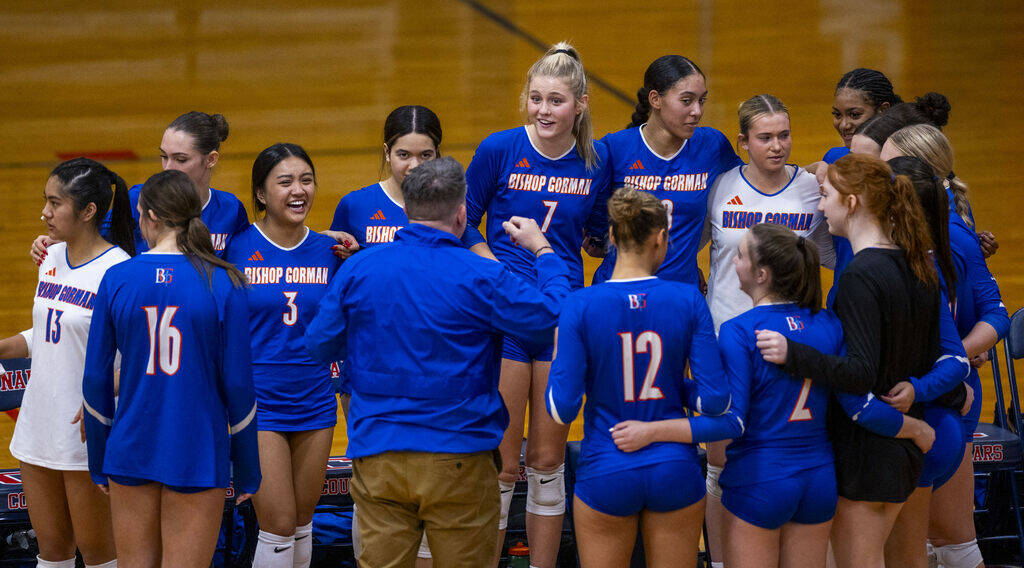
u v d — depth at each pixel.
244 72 44.34
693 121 13.52
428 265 10.80
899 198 11.10
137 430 11.04
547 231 13.80
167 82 43.16
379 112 38.72
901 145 12.77
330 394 13.80
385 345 10.79
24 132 37.38
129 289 11.01
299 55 46.50
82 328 12.35
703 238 14.84
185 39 49.06
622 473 10.73
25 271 25.48
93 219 12.59
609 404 10.91
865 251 11.16
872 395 10.91
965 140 33.41
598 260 26.55
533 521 13.48
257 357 13.38
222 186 31.11
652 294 10.79
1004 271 24.03
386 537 10.97
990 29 45.41
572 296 10.86
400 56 46.03
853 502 11.33
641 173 14.11
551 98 13.05
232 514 15.01
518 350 13.32
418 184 10.98
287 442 13.46
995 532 15.75
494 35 48.81
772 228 11.22
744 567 11.19
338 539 16.03
